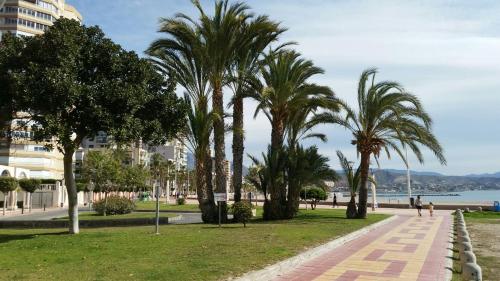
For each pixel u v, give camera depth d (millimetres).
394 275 10031
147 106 17156
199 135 23875
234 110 26188
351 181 32344
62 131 14180
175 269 9461
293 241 14516
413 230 21062
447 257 12742
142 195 96438
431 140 26969
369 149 28625
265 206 26391
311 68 28000
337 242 15172
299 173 26672
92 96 14711
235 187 25797
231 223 23422
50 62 14664
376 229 21422
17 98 14484
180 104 17859
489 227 24172
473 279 8781
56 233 18125
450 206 44344
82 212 42312
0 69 14648
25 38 15555
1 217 40906
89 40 15781
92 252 11992
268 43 26250
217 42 23875
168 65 24250
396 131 27156
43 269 9516
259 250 12367
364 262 11695
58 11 101562
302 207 46875
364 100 28797
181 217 32094
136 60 16344
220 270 9438
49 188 69562
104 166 59250
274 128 26938
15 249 12898
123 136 15188
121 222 26109
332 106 26656
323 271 10414
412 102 27188
